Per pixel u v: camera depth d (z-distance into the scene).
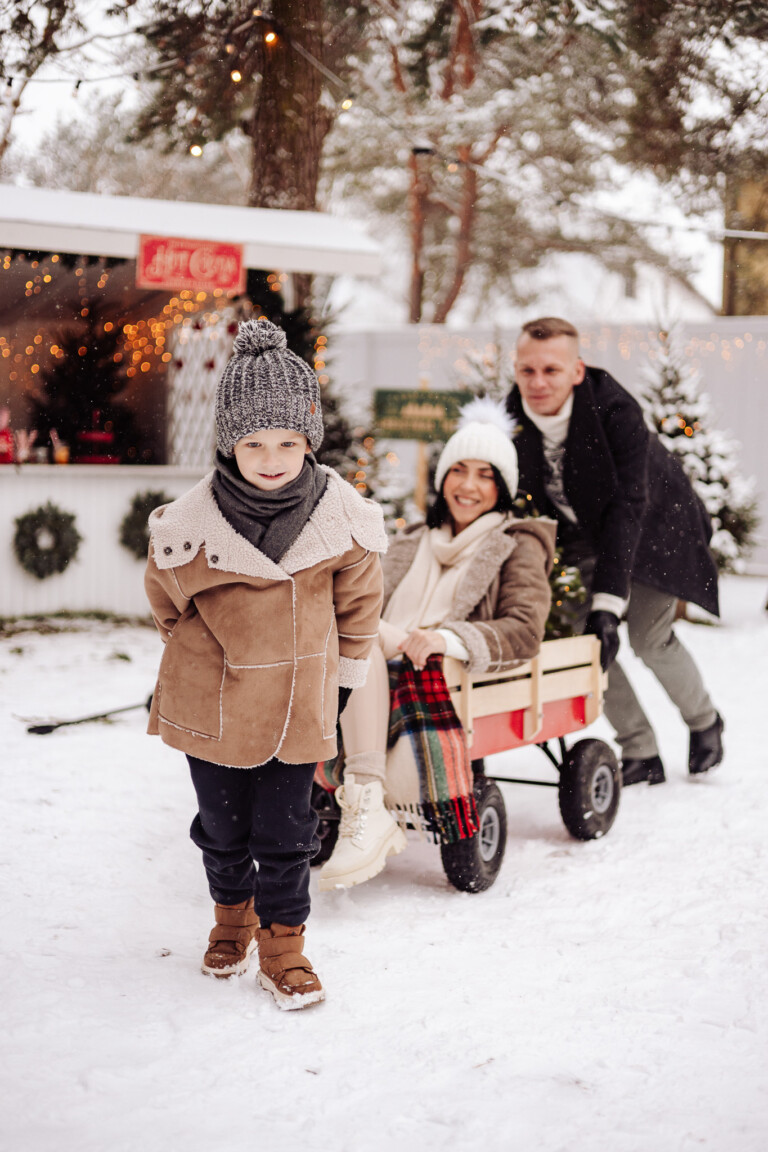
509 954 3.11
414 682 3.54
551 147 13.02
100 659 7.54
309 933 3.24
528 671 3.95
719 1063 2.49
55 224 7.51
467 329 15.86
